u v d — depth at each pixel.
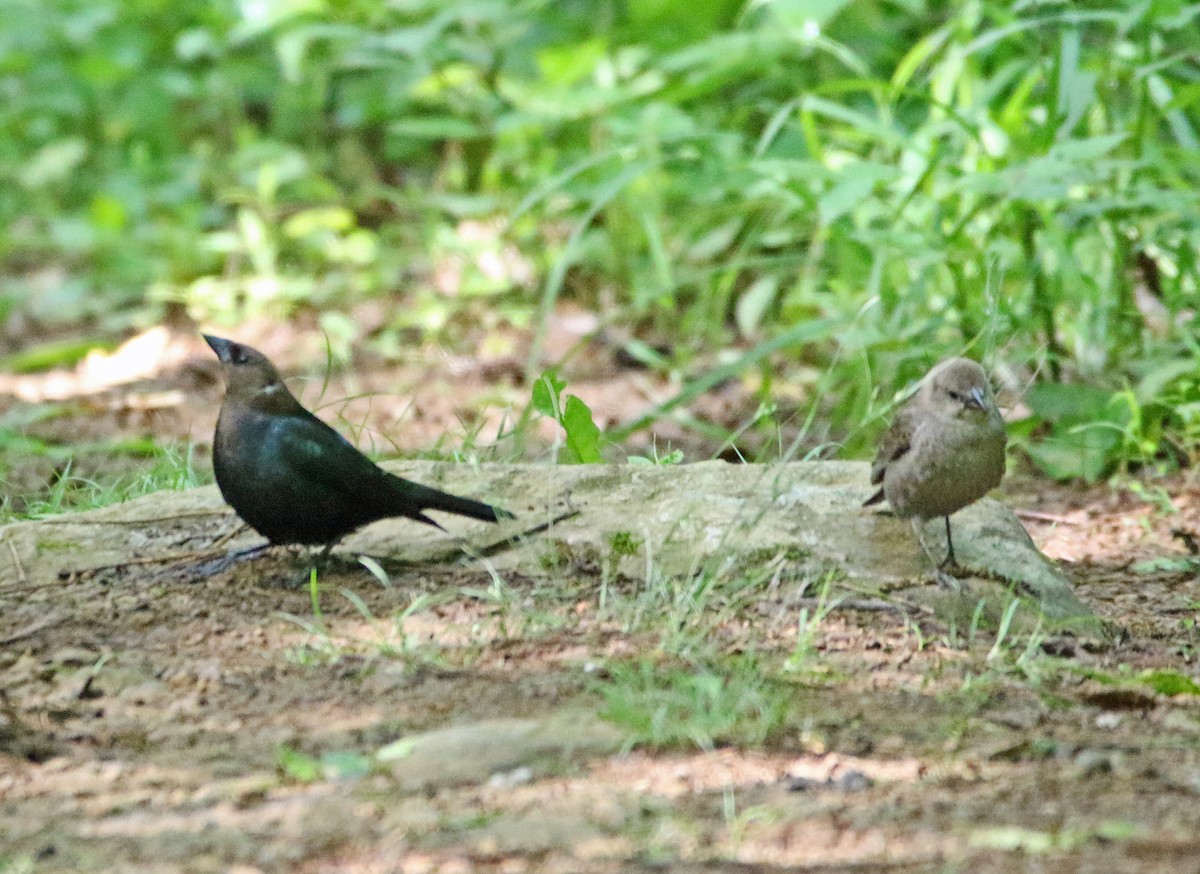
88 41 23.02
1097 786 6.46
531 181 18.25
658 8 18.56
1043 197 11.57
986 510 9.32
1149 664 8.15
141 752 6.85
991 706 7.38
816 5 14.42
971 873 5.63
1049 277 13.52
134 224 21.33
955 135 13.90
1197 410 12.05
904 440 8.52
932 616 8.37
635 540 8.97
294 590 8.67
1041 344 13.05
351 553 9.06
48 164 22.06
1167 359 12.80
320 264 19.23
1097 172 11.97
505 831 6.06
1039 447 12.45
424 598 8.14
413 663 7.75
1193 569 10.06
